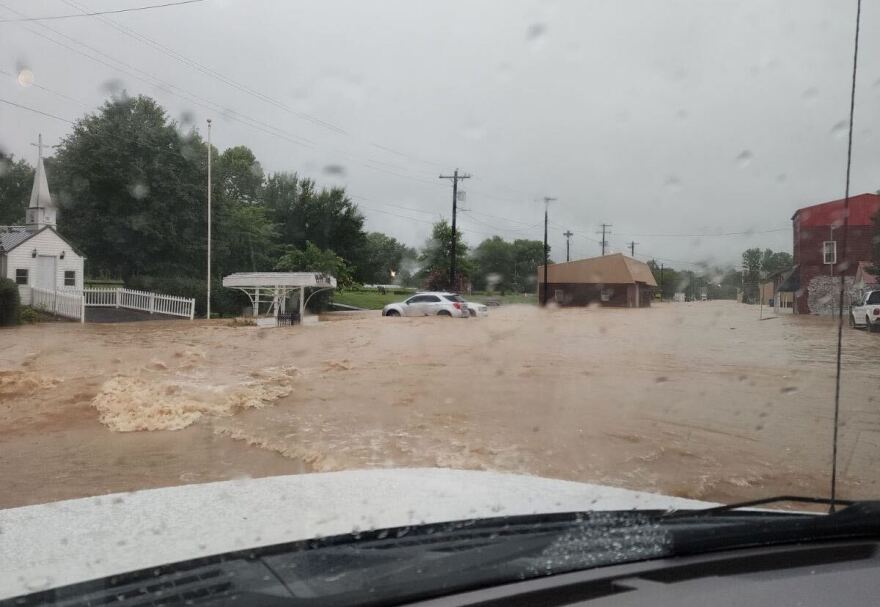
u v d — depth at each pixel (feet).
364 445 20.20
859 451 19.35
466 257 148.25
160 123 127.85
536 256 181.78
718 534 5.51
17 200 153.58
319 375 34.94
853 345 52.85
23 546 5.67
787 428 22.17
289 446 20.10
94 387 30.35
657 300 213.46
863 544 5.62
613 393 29.45
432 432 21.93
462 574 4.77
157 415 24.20
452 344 51.67
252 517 6.48
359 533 5.82
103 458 18.71
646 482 16.37
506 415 24.50
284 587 4.58
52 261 90.53
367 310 130.41
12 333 61.41
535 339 56.65
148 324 75.61
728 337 60.49
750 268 141.08
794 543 5.63
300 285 73.61
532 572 4.90
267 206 161.58
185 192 126.62
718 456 18.85
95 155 119.55
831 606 4.40
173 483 16.28
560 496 7.58
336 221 155.53
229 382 32.27
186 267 129.59
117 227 123.13
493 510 6.73
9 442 20.63
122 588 4.65
